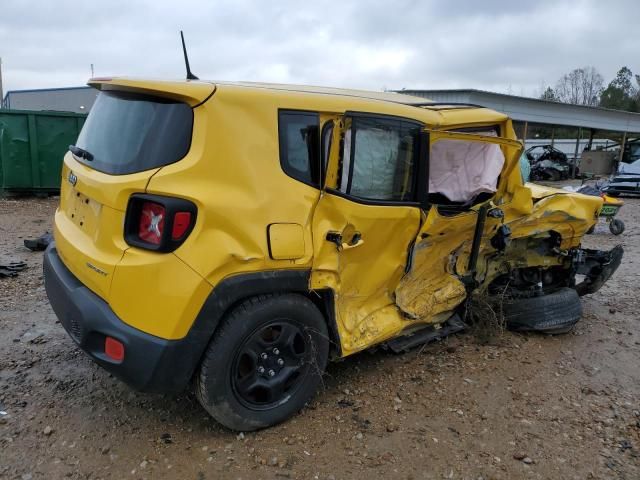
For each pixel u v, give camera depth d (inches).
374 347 159.9
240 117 111.2
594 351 177.5
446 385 148.8
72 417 126.4
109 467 110.1
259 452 116.3
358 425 127.8
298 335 125.0
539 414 137.0
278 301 118.5
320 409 133.6
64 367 150.6
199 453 115.1
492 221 163.9
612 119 1125.1
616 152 1112.2
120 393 137.3
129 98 119.9
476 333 181.3
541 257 195.3
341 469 112.4
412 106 145.7
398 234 140.8
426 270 159.0
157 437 120.0
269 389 121.4
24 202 455.2
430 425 129.6
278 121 116.0
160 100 112.5
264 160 113.3
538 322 182.2
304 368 127.5
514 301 185.6
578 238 197.3
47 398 134.3
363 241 132.8
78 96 1238.9
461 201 160.7
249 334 115.4
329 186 123.6
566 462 118.3
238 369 117.0
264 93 115.3
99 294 111.0
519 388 149.6
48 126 471.2
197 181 106.0
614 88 2994.6
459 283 167.3
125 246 108.0
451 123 148.4
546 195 189.2
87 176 119.8
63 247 128.2
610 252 208.5
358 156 129.1
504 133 164.1
